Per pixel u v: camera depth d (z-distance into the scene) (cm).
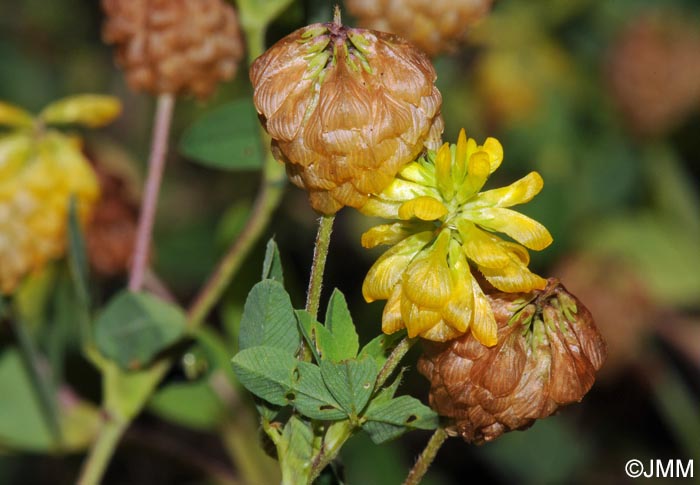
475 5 17
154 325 17
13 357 19
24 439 19
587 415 28
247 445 20
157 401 20
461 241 13
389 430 14
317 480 15
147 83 18
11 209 18
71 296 20
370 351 14
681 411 27
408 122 13
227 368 20
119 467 28
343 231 28
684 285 28
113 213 20
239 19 17
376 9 17
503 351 13
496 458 27
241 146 18
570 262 28
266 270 14
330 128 13
